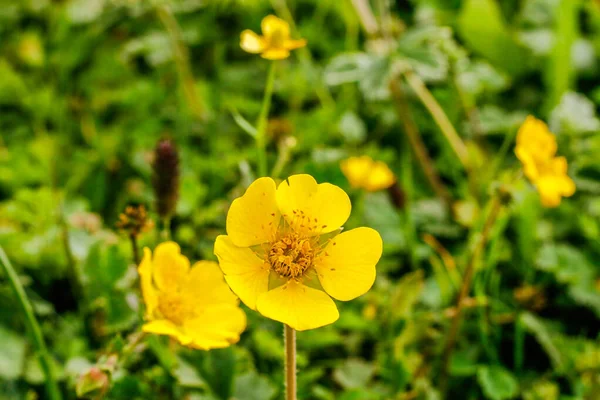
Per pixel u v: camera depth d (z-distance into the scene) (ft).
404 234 1.16
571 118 1.20
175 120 1.33
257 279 0.79
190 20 1.53
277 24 0.98
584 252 1.13
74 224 1.06
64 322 1.03
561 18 1.35
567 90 1.38
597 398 1.01
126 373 0.92
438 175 1.33
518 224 1.15
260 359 1.01
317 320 0.78
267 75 1.45
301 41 0.98
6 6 1.63
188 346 0.82
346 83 1.42
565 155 1.20
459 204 1.18
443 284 1.09
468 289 1.04
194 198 1.11
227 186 1.21
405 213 1.13
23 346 0.97
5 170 1.18
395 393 0.99
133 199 1.20
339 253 0.79
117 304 0.95
